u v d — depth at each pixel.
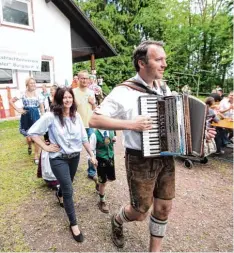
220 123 5.75
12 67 9.67
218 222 3.11
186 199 3.67
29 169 4.64
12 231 2.85
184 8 25.52
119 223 2.57
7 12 9.43
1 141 6.55
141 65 2.06
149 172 2.14
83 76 4.02
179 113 2.04
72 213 2.71
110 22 24.58
